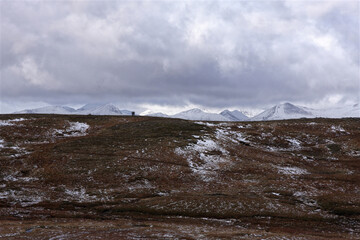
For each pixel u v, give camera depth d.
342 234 38.72
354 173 67.69
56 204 47.25
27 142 77.81
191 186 57.44
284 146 86.00
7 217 40.09
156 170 63.44
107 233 33.78
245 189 55.38
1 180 56.28
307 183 59.22
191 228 37.91
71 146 74.56
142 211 45.41
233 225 40.88
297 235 36.91
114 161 66.06
